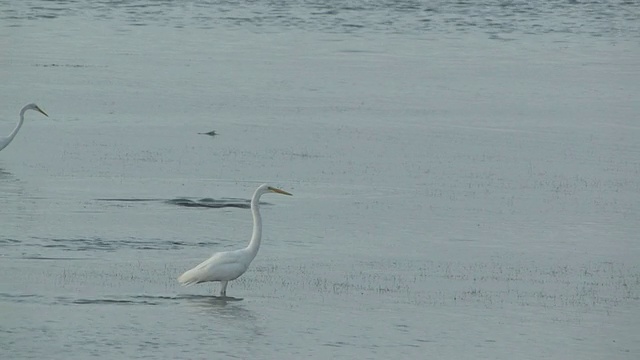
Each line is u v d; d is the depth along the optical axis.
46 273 24.08
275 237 28.83
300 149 42.84
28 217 29.77
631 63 76.31
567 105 57.81
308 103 55.69
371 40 85.12
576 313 22.92
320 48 80.00
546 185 37.69
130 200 32.56
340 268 25.88
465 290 24.38
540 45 85.12
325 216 31.59
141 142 43.03
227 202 32.88
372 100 57.38
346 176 37.81
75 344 19.58
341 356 19.69
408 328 21.45
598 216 33.19
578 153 44.41
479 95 60.50
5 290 22.62
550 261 27.47
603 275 26.17
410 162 41.00
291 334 20.70
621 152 44.97
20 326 20.36
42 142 42.44
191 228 29.33
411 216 32.09
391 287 24.34
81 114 49.66
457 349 20.39
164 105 53.25
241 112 52.03
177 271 24.67
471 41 86.25
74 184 34.69
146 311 21.62
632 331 21.78
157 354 19.25
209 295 22.95
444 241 29.27
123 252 26.34
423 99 58.44
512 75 69.19
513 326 21.91
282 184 36.03
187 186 35.00
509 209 33.69
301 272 25.34
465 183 37.50
